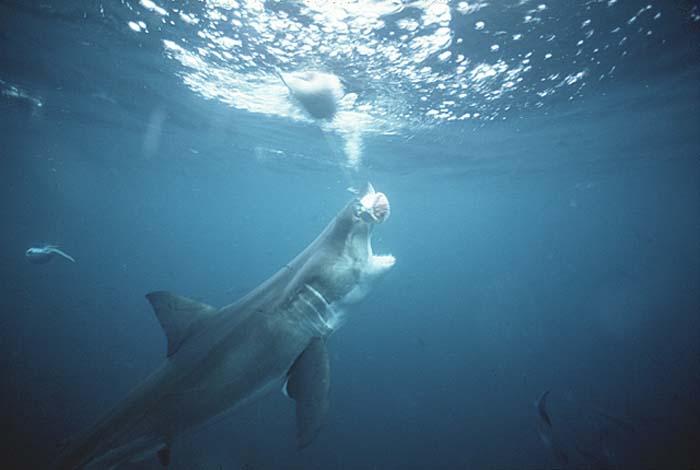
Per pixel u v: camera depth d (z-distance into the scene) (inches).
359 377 1007.6
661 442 536.7
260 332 142.0
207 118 700.7
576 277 2908.5
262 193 2097.7
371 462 584.1
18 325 1226.0
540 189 1529.3
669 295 1871.3
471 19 309.9
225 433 609.0
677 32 359.6
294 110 567.5
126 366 919.0
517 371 1008.9
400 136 676.7
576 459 440.8
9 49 495.2
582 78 454.0
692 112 652.1
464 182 1264.8
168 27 374.9
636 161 1092.5
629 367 928.3
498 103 514.3
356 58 371.6
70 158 1391.5
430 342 1450.5
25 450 530.6
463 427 716.0
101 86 599.8
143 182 1918.1
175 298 146.9
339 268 153.9
